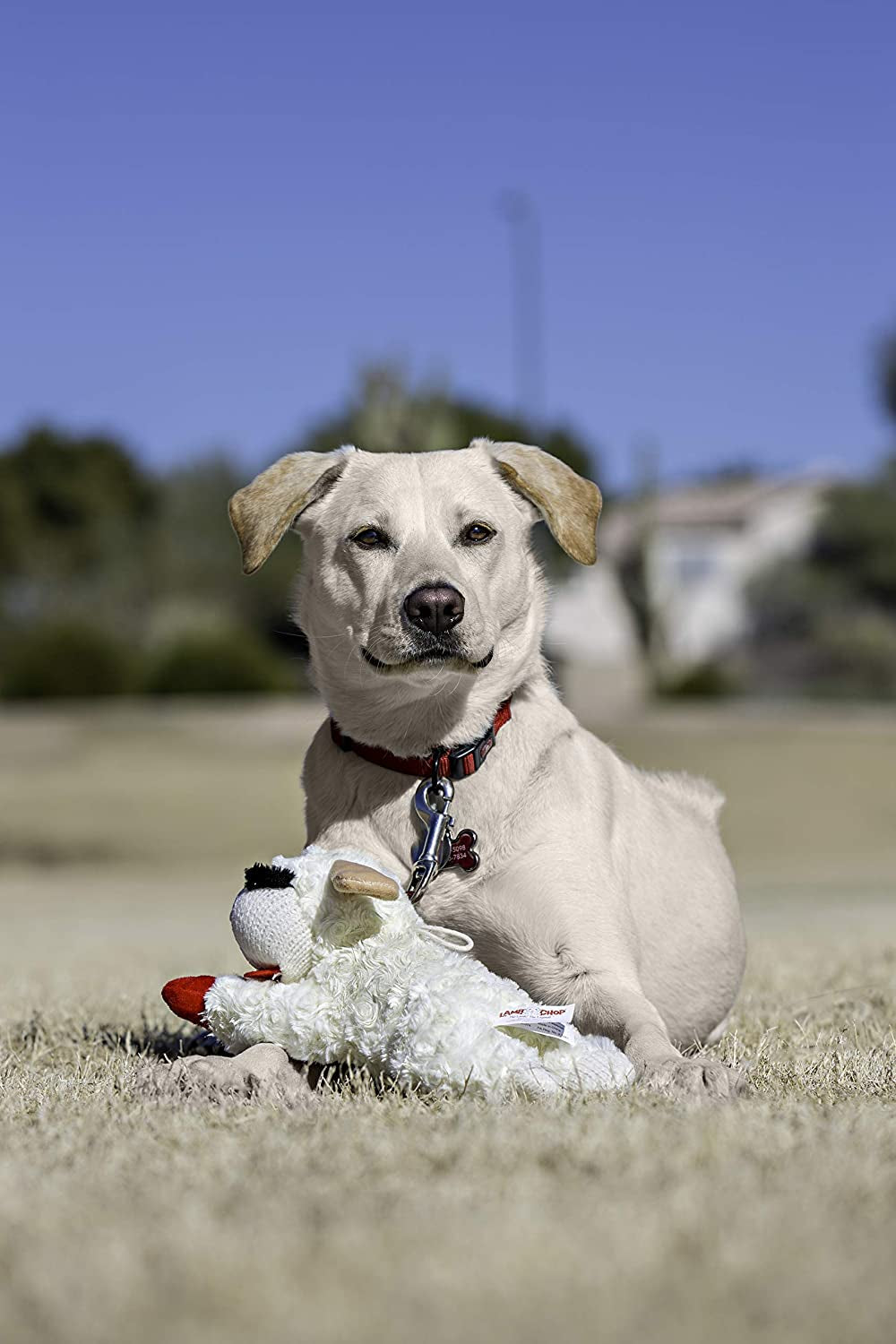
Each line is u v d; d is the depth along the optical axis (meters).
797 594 57.00
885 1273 2.06
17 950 8.81
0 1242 2.30
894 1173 2.66
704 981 5.06
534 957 4.34
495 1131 3.04
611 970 4.28
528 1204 2.40
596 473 53.03
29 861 18.86
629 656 53.97
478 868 4.38
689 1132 2.98
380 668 4.37
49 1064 4.46
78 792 22.91
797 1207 2.39
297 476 4.88
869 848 19.25
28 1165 2.89
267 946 3.82
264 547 4.83
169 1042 4.82
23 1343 1.83
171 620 50.50
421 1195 2.51
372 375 31.88
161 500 61.62
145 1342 1.82
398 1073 3.64
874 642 51.72
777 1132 2.98
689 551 61.94
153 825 20.83
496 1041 3.59
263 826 20.92
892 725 27.70
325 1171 2.75
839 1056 4.23
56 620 42.44
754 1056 4.32
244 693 35.69
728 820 21.02
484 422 49.53
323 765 4.67
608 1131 2.99
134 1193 2.59
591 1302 1.93
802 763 24.27
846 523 57.53
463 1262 2.09
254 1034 3.80
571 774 4.57
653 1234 2.22
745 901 12.03
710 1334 1.83
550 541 38.75
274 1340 1.82
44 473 59.06
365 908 3.80
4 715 30.23
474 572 4.56
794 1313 1.90
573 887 4.34
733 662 54.19
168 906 13.27
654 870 4.84
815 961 6.75
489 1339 1.81
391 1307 1.92
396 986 3.69
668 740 26.64
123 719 28.67
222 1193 2.57
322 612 4.68
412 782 4.46
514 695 4.63
